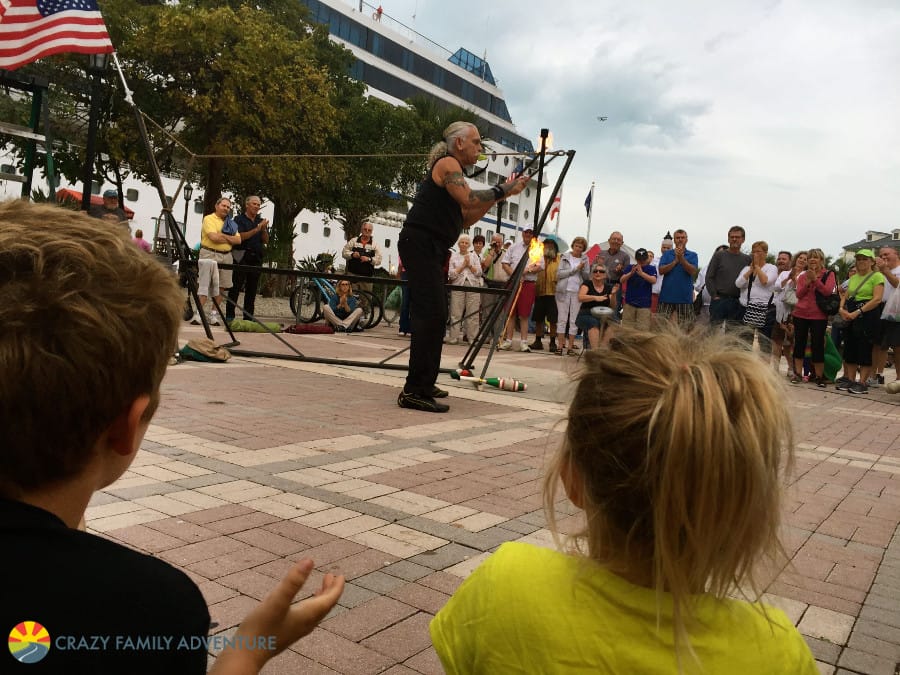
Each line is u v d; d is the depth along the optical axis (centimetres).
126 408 80
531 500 379
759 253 1064
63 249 75
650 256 1182
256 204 1216
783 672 100
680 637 95
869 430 732
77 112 2058
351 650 217
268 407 562
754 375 98
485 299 1277
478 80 7025
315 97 2283
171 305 84
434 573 277
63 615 70
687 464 92
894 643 251
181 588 79
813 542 355
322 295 1407
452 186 584
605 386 103
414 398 613
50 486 78
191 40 2064
